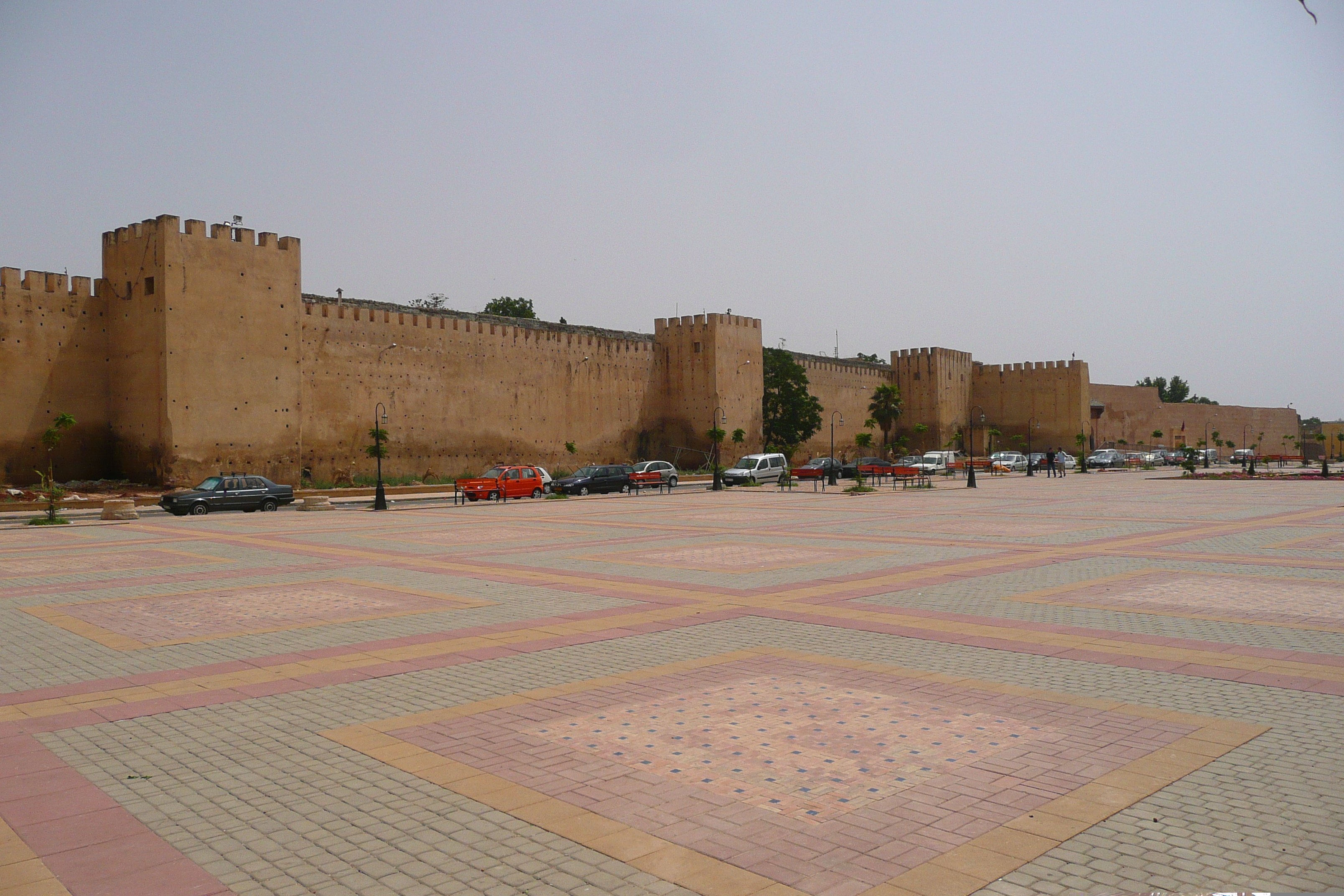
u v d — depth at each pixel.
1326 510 25.31
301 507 31.30
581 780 5.21
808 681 7.33
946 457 59.88
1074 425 77.62
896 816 4.68
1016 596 11.28
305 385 41.03
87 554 17.33
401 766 5.48
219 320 37.16
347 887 4.04
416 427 45.56
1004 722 6.19
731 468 48.97
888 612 10.23
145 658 8.44
